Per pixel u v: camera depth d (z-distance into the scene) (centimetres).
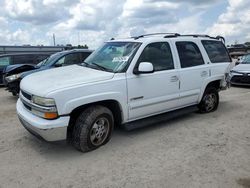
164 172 347
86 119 393
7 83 821
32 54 1258
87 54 883
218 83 635
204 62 584
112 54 482
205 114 624
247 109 677
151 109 479
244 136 480
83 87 382
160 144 442
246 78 997
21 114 410
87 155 400
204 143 446
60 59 818
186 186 315
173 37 531
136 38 505
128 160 383
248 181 327
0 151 413
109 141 452
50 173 347
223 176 338
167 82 494
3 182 325
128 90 434
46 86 379
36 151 414
